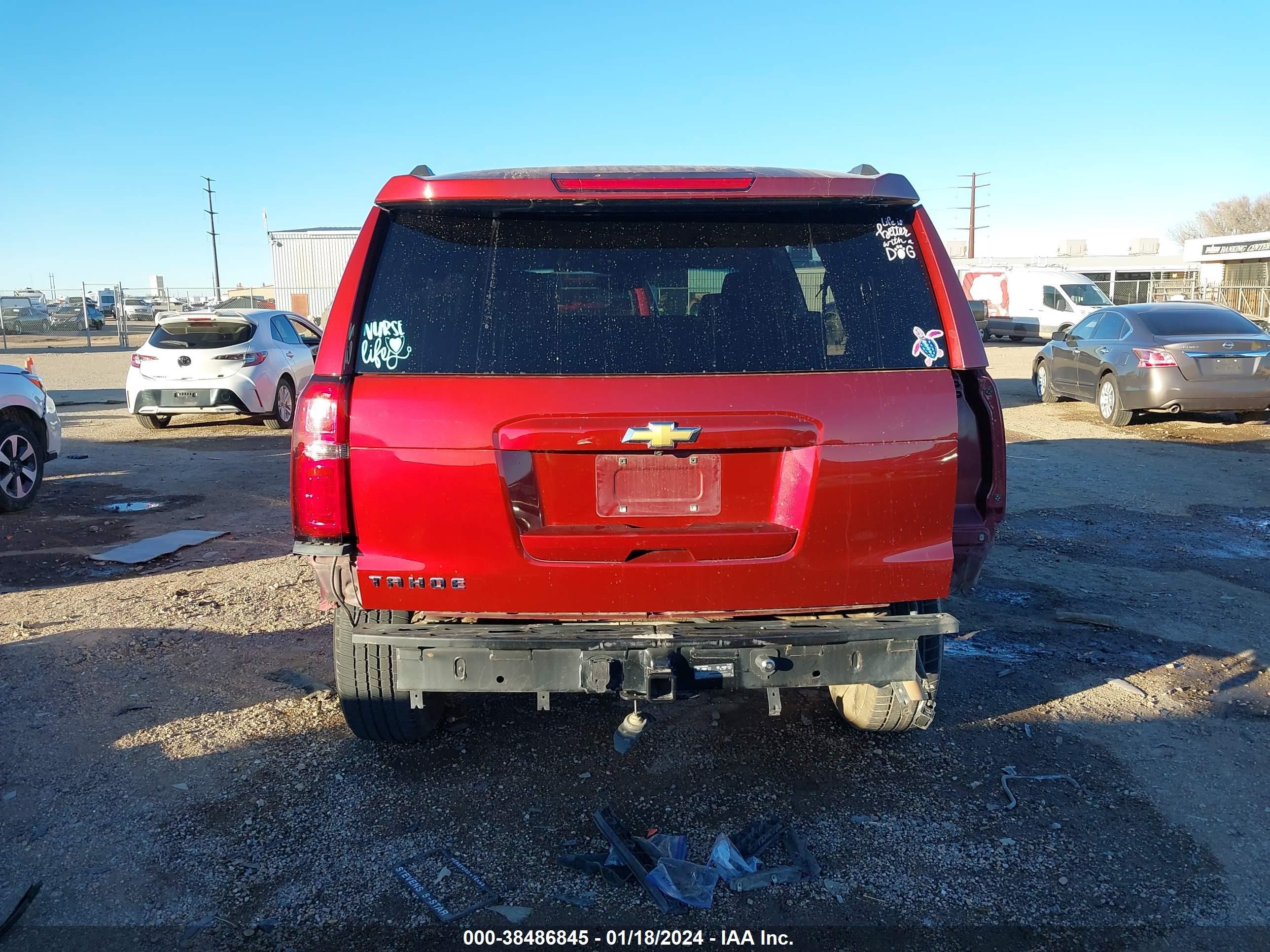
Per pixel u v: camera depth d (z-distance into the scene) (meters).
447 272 3.13
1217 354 12.29
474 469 3.02
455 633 3.11
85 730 4.16
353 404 3.04
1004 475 3.31
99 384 21.42
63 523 7.99
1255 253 36.09
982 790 3.71
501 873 3.18
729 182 3.09
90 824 3.44
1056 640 5.33
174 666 4.89
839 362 3.11
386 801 3.60
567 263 3.13
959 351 3.20
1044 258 57.06
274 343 13.41
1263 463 10.45
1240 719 4.36
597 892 3.08
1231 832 3.43
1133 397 12.72
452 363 3.06
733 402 3.02
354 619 3.30
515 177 3.12
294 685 4.66
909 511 3.13
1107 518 8.10
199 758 3.92
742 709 4.40
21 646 5.14
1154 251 55.72
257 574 6.58
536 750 4.00
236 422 14.70
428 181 3.11
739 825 3.46
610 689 3.12
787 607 3.14
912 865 3.22
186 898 3.04
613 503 3.07
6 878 3.13
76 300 47.66
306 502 3.06
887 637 3.15
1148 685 4.73
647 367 3.06
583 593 3.09
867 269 3.20
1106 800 3.64
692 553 3.09
